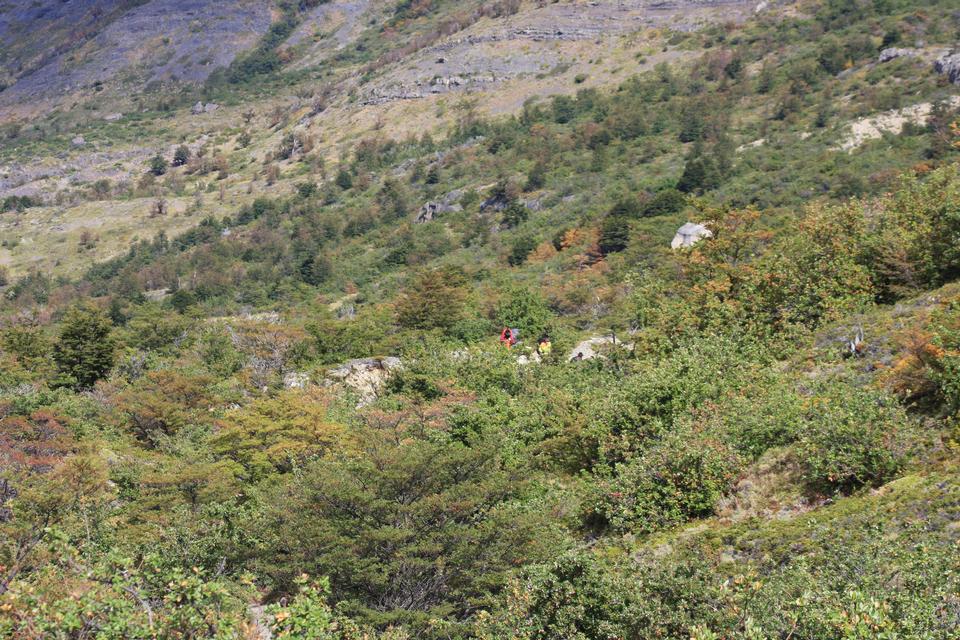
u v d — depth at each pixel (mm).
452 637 18016
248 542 22484
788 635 11047
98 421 40562
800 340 29328
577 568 14328
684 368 26500
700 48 160625
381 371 45125
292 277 102062
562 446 26562
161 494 25953
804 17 155875
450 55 188875
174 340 62688
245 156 187375
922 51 117500
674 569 13594
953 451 18438
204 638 11203
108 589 10984
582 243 81562
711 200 83125
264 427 29312
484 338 54062
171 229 142875
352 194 139000
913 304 27656
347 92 198375
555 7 193750
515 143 137000
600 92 153375
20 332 57438
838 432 19609
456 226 109125
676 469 21609
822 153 90875
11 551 18719
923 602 10938
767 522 19000
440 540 19922
